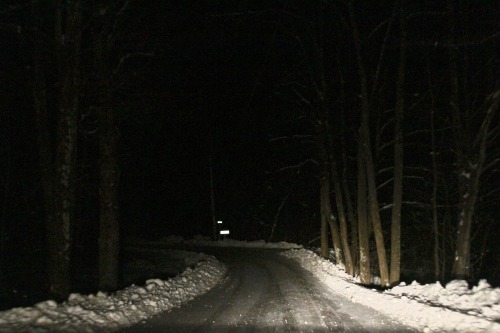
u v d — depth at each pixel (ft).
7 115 71.36
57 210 46.39
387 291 53.67
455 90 60.29
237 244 168.76
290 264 100.58
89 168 79.10
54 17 46.55
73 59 46.29
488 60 66.44
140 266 102.06
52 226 46.88
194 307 48.67
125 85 56.85
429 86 73.87
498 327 33.76
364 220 72.43
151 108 60.95
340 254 98.89
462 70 68.49
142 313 43.24
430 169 92.63
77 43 46.50
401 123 64.75
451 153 88.48
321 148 97.91
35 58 47.16
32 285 62.59
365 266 71.82
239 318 42.70
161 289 53.62
